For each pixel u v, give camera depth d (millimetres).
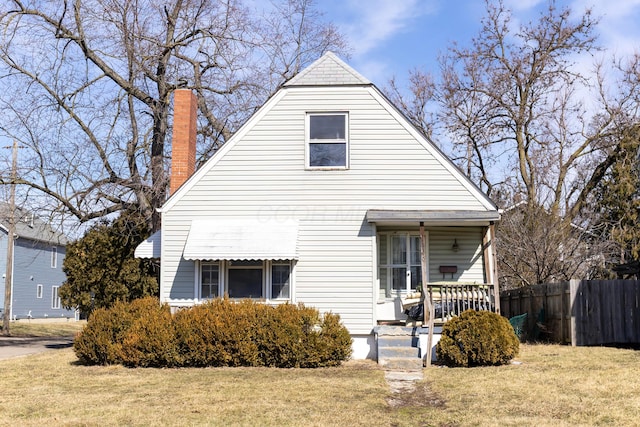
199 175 18828
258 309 16562
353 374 14938
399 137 18703
